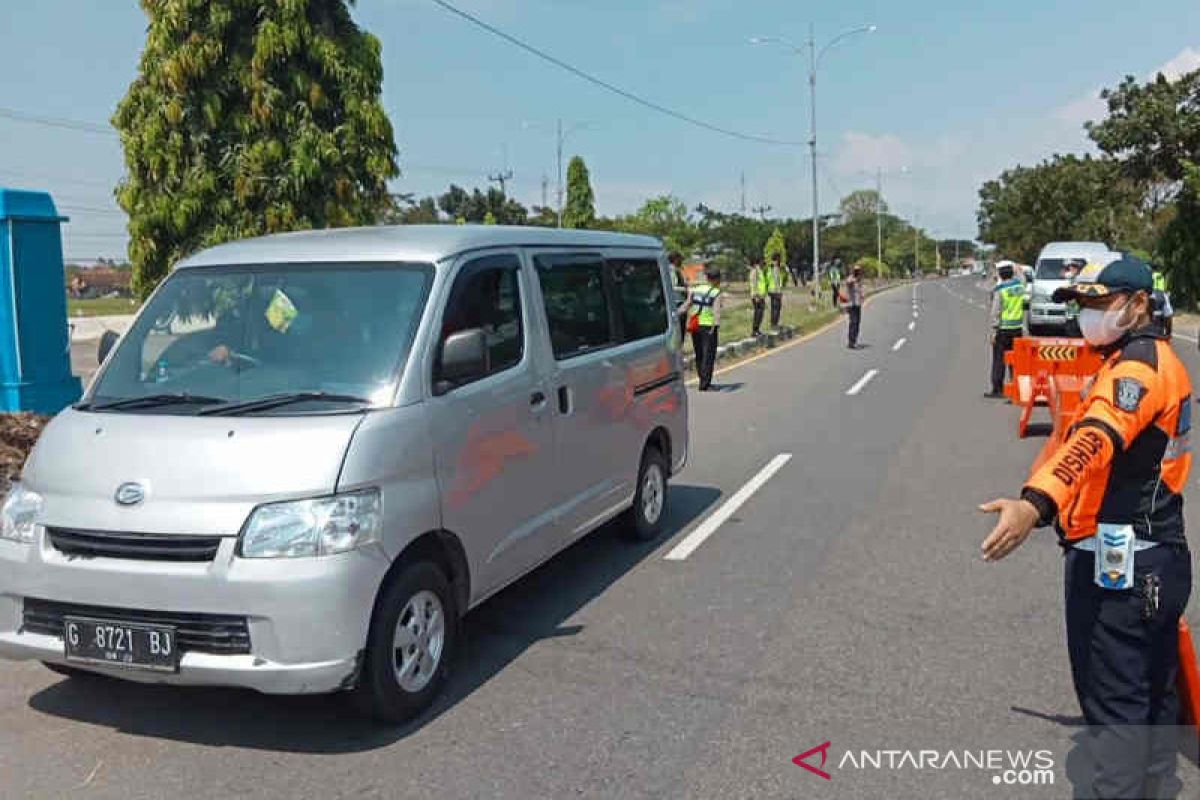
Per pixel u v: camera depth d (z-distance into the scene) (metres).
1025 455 10.11
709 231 91.31
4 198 9.24
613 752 4.12
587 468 6.12
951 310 42.22
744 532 7.42
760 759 4.04
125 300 68.06
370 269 4.96
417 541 4.57
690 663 5.02
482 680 4.86
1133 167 35.66
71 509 4.22
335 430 4.22
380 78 14.69
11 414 9.02
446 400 4.73
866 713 4.43
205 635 4.04
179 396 4.64
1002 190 85.81
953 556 6.71
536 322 5.64
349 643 4.07
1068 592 3.29
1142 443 3.06
